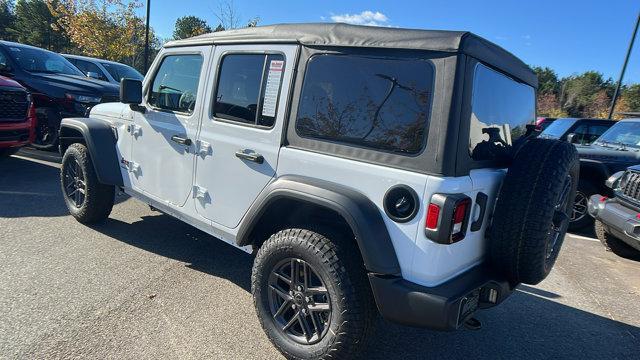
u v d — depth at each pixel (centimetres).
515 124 313
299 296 268
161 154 379
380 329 331
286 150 279
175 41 382
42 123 816
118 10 2566
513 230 252
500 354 315
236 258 429
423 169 226
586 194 662
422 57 232
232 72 322
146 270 386
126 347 277
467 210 230
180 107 365
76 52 3419
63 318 301
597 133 866
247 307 340
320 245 253
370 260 231
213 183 331
